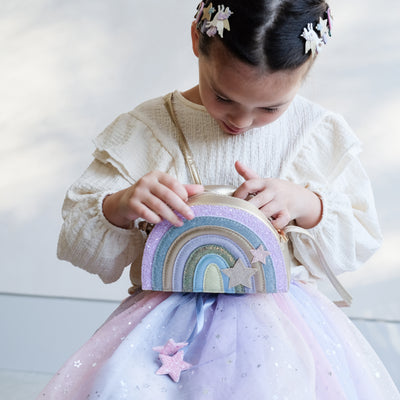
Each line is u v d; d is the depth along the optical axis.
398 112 2.69
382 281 2.67
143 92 2.90
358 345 0.97
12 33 2.99
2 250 2.98
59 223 2.96
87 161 2.95
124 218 0.96
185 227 0.89
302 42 0.88
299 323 0.90
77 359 0.87
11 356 2.46
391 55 2.68
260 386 0.78
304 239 0.99
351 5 2.69
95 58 2.93
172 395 0.80
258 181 0.93
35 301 2.85
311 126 1.05
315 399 0.82
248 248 0.88
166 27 2.85
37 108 2.98
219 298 0.91
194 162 1.03
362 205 1.04
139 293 1.01
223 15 0.86
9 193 2.99
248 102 0.88
